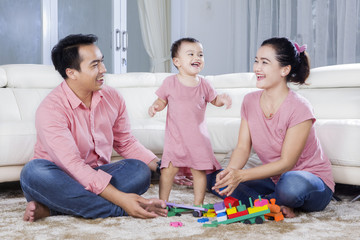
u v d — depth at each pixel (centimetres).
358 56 420
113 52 483
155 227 146
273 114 167
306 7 454
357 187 241
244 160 174
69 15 466
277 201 170
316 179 164
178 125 184
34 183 157
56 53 167
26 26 448
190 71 185
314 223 153
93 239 133
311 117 163
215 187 153
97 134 177
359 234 139
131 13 524
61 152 159
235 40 539
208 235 137
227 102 194
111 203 159
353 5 412
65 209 159
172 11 533
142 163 175
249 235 137
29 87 289
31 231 143
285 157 161
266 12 497
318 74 259
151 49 534
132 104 312
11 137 210
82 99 174
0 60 439
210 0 539
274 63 164
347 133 199
